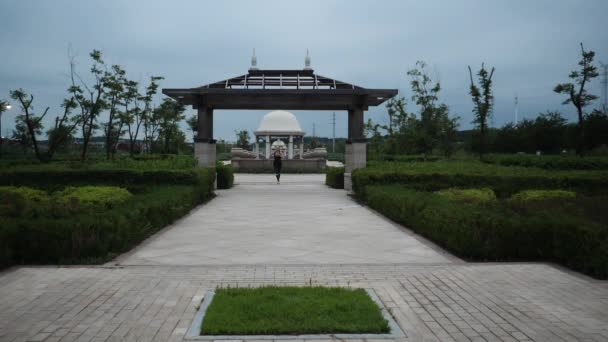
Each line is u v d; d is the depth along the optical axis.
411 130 30.48
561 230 6.75
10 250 6.57
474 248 7.11
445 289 5.46
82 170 13.96
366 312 4.43
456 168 15.49
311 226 10.12
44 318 4.46
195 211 12.59
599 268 5.93
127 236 7.66
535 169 15.45
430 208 8.70
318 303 4.65
